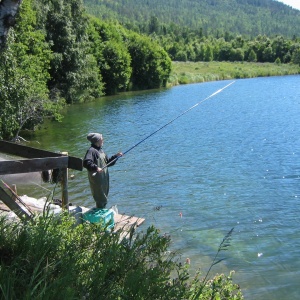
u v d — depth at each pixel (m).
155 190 12.88
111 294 3.04
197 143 20.56
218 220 10.32
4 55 18.75
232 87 58.28
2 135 20.17
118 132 23.92
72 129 25.09
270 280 7.45
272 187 13.16
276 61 114.44
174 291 3.16
